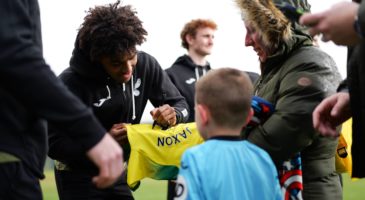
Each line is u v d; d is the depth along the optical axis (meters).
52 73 2.00
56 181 3.72
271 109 2.99
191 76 6.30
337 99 2.66
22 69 1.94
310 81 2.93
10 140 2.13
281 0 3.11
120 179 3.65
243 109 2.56
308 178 3.06
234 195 2.39
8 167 2.13
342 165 3.27
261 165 2.52
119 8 3.47
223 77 2.57
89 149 1.99
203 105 2.58
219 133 2.54
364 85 2.24
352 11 2.03
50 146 3.47
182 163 2.40
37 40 2.23
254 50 3.20
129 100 3.68
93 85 3.53
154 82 3.86
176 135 3.52
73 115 1.97
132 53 3.42
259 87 3.20
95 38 3.35
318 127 2.71
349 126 3.30
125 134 3.53
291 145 2.93
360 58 2.20
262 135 2.96
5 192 2.13
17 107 2.15
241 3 3.09
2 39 1.94
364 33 1.98
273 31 3.02
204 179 2.36
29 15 2.13
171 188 5.25
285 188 2.99
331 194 3.05
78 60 3.51
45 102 1.96
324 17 2.08
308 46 3.09
